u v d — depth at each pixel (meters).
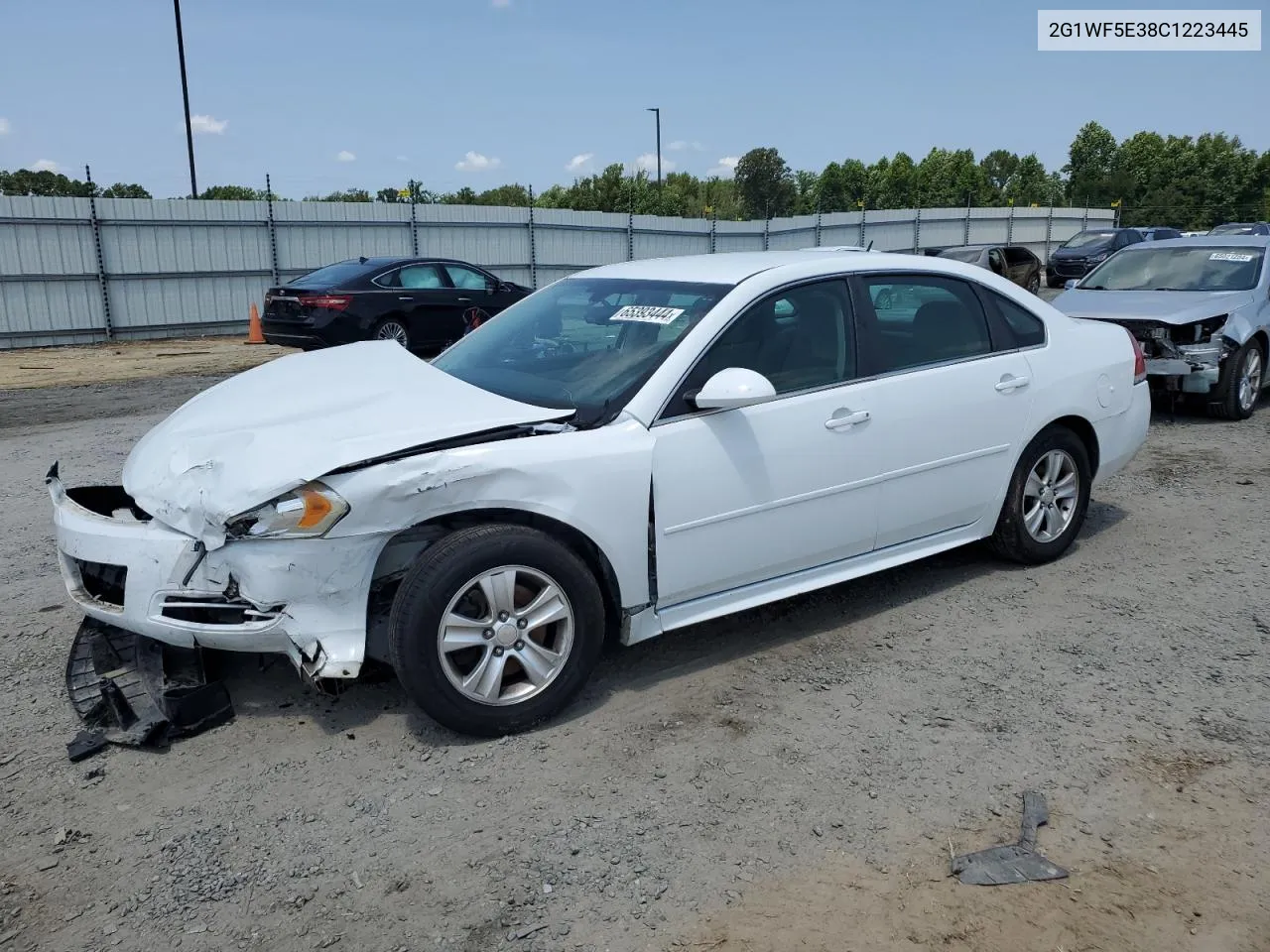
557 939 2.47
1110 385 5.14
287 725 3.54
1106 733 3.44
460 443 3.36
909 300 4.45
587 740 3.43
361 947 2.46
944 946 2.42
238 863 2.78
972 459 4.55
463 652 3.40
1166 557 5.23
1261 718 3.53
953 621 4.42
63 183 42.78
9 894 2.65
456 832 2.91
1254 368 8.84
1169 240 10.09
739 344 3.89
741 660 4.05
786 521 3.96
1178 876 2.69
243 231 20.98
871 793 3.09
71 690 3.63
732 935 2.47
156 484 3.38
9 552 5.49
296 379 3.98
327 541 3.15
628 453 3.53
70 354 17.39
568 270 26.06
